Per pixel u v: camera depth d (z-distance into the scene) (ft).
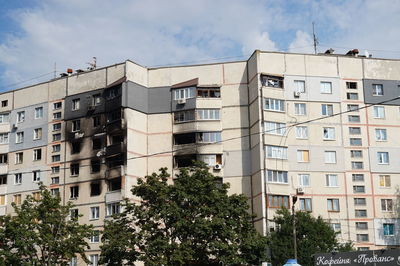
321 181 220.23
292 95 226.58
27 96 265.54
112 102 235.40
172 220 159.43
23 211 169.27
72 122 248.52
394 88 235.20
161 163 230.68
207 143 226.99
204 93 233.76
